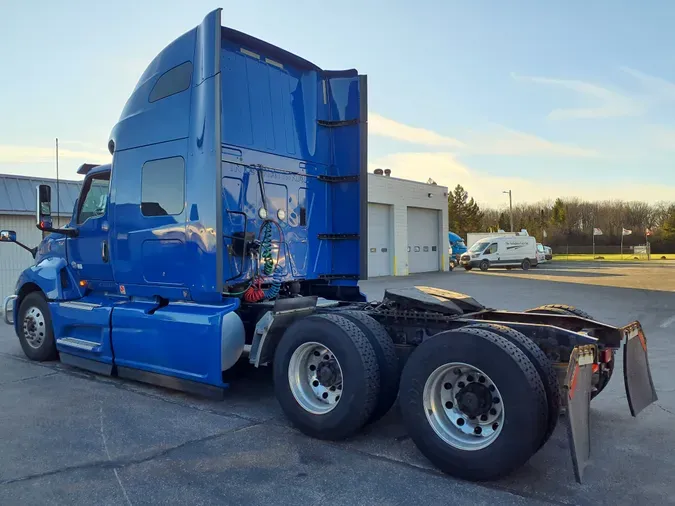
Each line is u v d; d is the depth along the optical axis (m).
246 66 6.14
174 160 5.95
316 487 3.84
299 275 6.65
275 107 6.44
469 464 3.88
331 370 4.80
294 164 6.62
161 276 6.10
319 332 4.75
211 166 5.50
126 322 6.32
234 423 5.21
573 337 4.41
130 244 6.45
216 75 5.48
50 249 7.97
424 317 4.99
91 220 7.12
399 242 29.95
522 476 4.04
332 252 7.11
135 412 5.54
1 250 15.62
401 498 3.67
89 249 7.17
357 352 4.53
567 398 3.58
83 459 4.33
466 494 3.73
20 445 4.63
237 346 5.57
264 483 3.90
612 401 6.06
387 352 4.75
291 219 6.57
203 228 5.59
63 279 7.50
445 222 34.44
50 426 5.12
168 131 6.03
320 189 6.97
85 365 7.02
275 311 5.31
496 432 3.84
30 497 3.67
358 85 6.96
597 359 4.16
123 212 6.55
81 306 7.05
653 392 5.05
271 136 6.36
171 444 4.66
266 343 5.28
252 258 6.04
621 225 83.69
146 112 6.31
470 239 48.34
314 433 4.77
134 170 6.43
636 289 20.22
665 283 23.23
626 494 3.75
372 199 27.94
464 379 4.14
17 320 8.19
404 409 4.24
